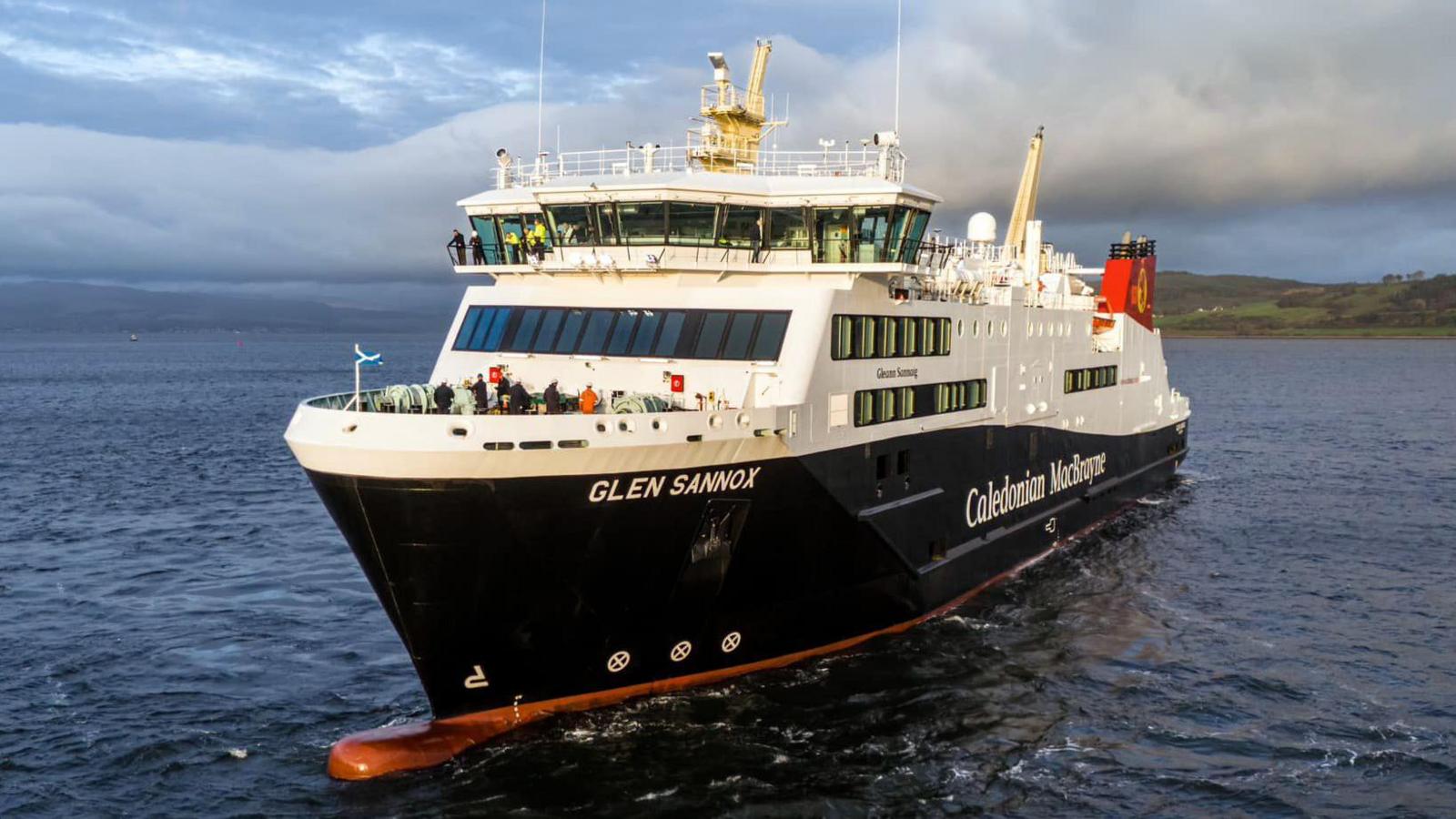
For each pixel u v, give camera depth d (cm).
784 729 2717
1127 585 4097
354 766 2502
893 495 3234
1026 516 4231
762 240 2989
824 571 3009
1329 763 2619
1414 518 5484
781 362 2794
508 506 2322
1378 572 4372
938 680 3069
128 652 3400
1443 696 3031
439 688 2570
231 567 4506
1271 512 5597
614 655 2706
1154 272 5744
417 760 2531
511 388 2712
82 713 2922
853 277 2975
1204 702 2980
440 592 2402
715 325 2903
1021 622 3600
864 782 2478
